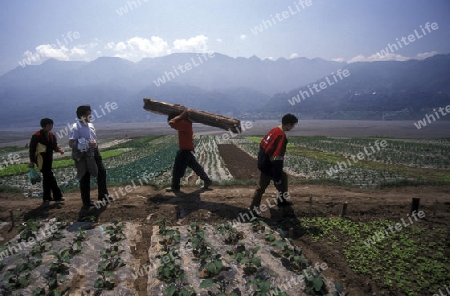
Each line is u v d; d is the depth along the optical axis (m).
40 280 4.91
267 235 6.37
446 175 16.75
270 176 7.18
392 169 19.17
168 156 27.42
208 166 21.59
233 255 5.52
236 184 10.24
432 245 6.14
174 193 9.03
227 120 8.45
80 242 5.84
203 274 5.16
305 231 6.86
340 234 6.73
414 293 4.67
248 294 4.64
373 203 8.21
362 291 4.81
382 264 5.54
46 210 7.76
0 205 8.22
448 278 5.03
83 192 7.74
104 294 4.61
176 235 6.30
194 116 8.59
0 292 4.59
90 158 7.52
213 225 7.07
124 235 6.50
